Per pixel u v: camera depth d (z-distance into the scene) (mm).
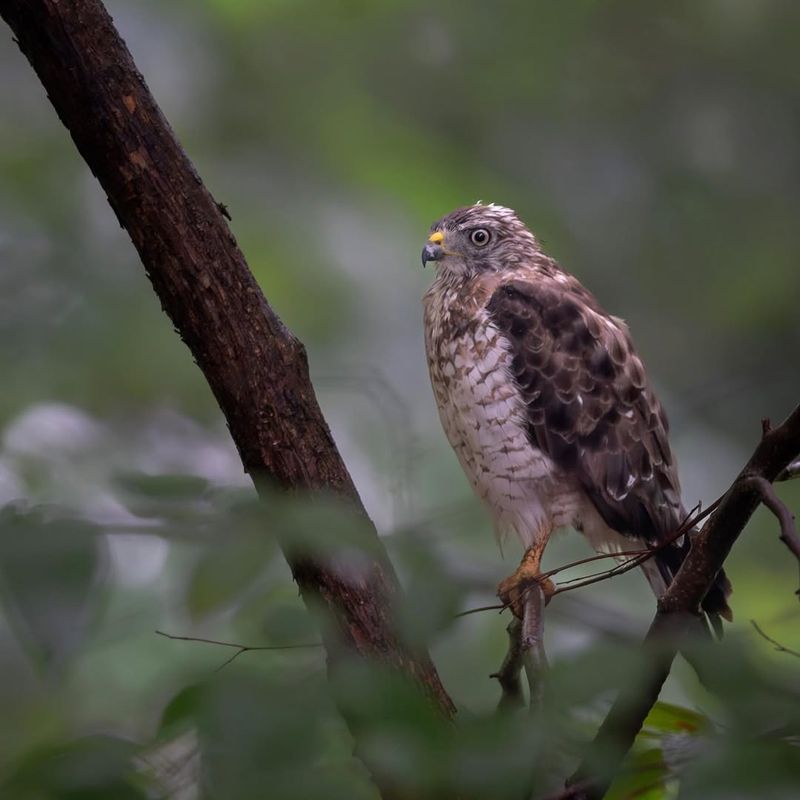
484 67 15234
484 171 14727
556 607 5617
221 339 5301
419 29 15055
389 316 13836
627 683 2922
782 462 4738
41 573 2779
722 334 16250
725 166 16734
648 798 4660
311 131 14312
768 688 2857
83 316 13180
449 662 6574
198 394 13391
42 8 5125
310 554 3236
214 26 14406
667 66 17016
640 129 16609
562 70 15984
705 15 17031
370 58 14922
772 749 2656
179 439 12898
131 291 13609
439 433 13570
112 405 12992
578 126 16141
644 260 16297
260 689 2850
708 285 16391
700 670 2936
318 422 5371
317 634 3248
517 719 2908
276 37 14633
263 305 5371
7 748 7285
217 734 2756
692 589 4879
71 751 2990
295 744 2748
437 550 3678
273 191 13930
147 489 3309
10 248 13336
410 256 13797
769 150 17062
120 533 3021
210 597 3117
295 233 13711
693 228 16500
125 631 8070
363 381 7547
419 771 2742
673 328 16266
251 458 5355
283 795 2682
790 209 16766
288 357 5355
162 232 5273
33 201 13805
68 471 11930
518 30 15516
